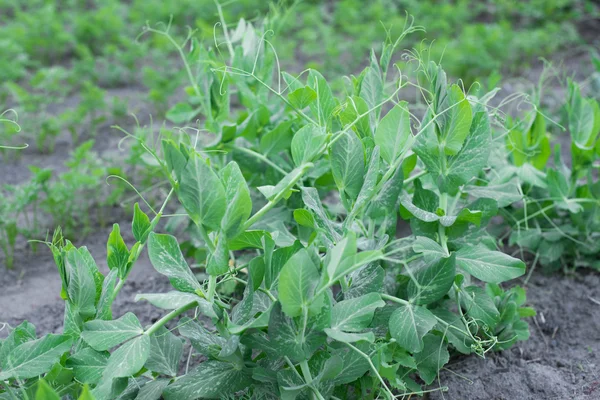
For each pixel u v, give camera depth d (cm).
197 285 95
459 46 220
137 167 164
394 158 99
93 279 96
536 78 217
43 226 144
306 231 116
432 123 102
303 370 95
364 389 100
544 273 127
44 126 175
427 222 104
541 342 116
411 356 104
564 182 123
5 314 124
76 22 253
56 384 95
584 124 124
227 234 93
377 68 108
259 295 98
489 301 106
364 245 103
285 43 251
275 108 126
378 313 102
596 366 111
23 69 228
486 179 121
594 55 176
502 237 132
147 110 206
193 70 205
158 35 244
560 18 271
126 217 147
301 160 96
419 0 285
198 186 91
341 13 270
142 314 121
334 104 104
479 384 108
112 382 93
